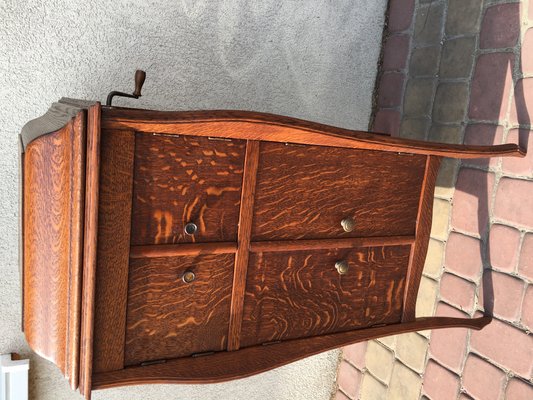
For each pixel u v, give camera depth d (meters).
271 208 0.92
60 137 0.77
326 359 1.71
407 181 1.08
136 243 0.80
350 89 1.56
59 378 1.27
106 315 0.79
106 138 0.74
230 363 0.91
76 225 0.73
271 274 0.95
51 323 0.83
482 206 1.28
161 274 0.84
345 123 1.58
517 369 1.18
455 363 1.33
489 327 1.25
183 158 0.82
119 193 0.77
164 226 0.82
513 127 1.21
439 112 1.40
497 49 1.25
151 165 0.79
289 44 1.42
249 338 0.95
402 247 1.12
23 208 0.95
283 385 1.64
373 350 1.60
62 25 1.12
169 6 1.24
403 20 1.52
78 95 1.17
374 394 1.58
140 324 0.83
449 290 1.36
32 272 0.89
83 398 1.31
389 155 1.04
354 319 1.08
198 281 0.88
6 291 1.16
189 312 0.88
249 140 0.87
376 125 1.61
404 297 1.15
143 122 0.73
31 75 1.11
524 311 1.17
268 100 1.42
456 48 1.36
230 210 0.88
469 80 1.32
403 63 1.52
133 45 1.21
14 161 1.12
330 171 0.97
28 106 1.12
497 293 1.23
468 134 1.32
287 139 0.89
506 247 1.22
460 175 1.34
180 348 0.88
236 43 1.34
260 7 1.36
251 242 0.91
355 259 1.05
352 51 1.54
